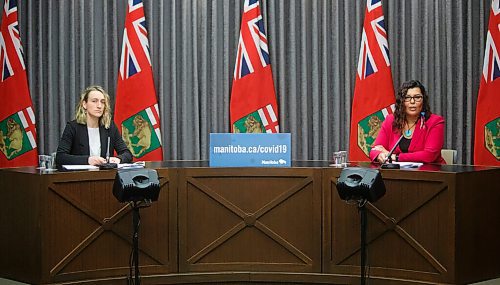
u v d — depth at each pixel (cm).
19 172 364
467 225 357
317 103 608
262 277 387
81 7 584
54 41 584
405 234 364
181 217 385
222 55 604
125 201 342
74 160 404
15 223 368
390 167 374
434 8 604
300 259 386
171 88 596
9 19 561
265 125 589
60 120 585
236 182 386
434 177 355
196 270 387
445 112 607
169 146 602
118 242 375
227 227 387
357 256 380
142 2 584
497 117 570
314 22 604
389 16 604
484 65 573
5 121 562
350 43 608
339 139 610
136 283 351
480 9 600
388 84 583
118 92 577
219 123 605
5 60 561
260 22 591
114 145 443
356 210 377
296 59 608
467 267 358
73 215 362
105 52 590
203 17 598
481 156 573
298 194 385
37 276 356
